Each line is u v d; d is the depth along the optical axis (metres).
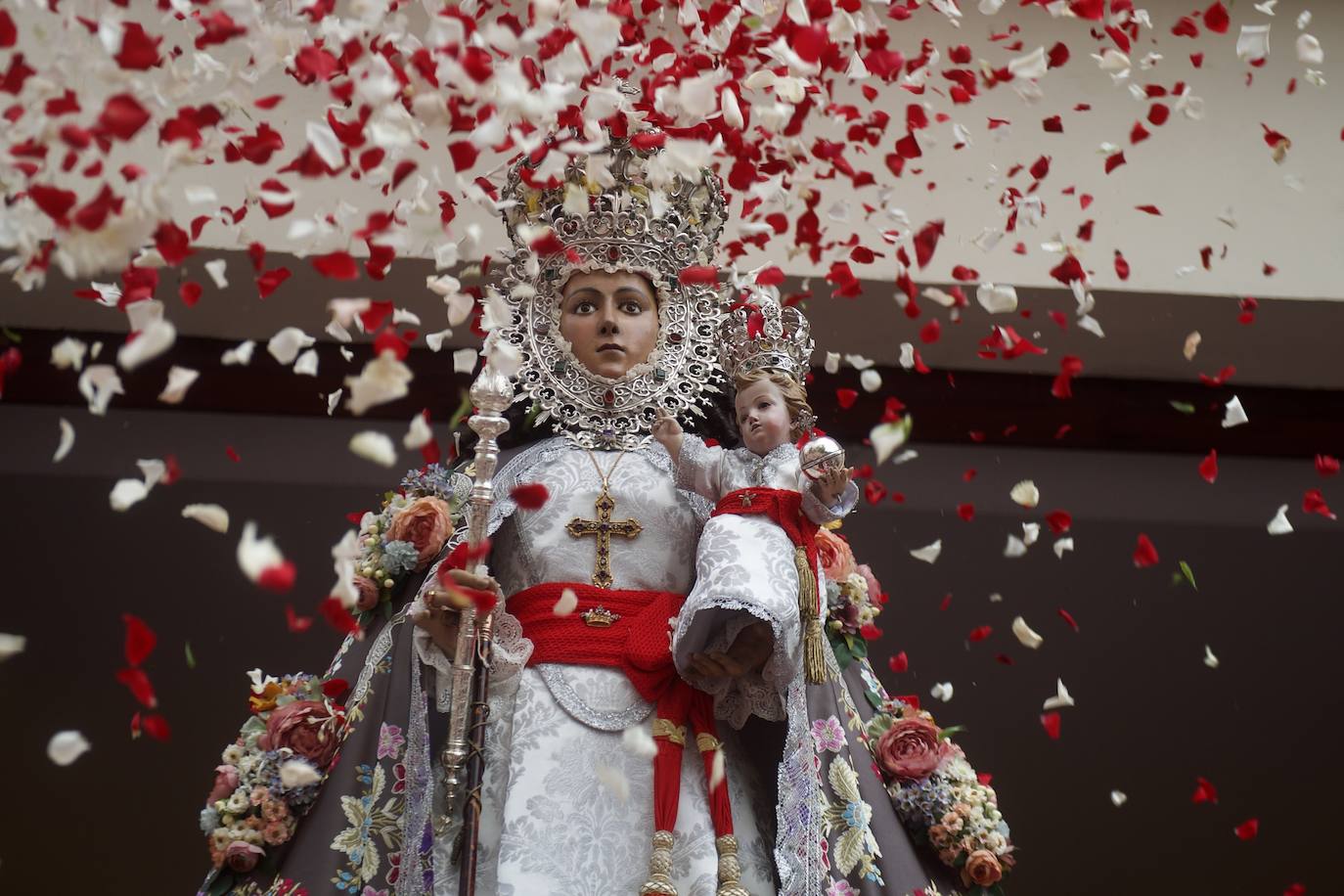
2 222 2.16
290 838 3.03
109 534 5.68
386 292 5.11
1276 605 6.07
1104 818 6.25
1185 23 3.70
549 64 2.65
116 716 5.89
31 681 5.84
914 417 5.75
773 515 3.13
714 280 3.22
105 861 5.92
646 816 2.98
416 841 2.94
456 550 3.14
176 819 5.92
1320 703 6.20
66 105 2.25
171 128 2.27
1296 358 5.57
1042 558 6.00
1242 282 5.14
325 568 5.81
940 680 6.23
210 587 5.84
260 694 3.21
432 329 5.42
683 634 2.99
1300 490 5.83
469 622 2.98
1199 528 5.87
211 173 4.77
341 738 3.14
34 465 5.46
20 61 2.33
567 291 3.67
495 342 2.62
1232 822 6.25
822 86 3.26
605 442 3.52
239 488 5.62
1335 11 5.61
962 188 5.16
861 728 3.35
